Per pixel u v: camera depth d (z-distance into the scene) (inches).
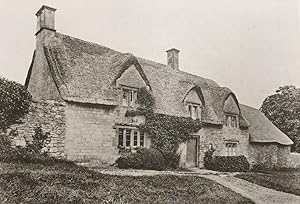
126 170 557.0
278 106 1457.9
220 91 919.0
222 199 450.6
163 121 697.0
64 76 577.6
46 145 511.5
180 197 420.8
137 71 678.5
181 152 732.0
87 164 559.8
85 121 566.3
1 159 433.7
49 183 359.9
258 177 694.5
